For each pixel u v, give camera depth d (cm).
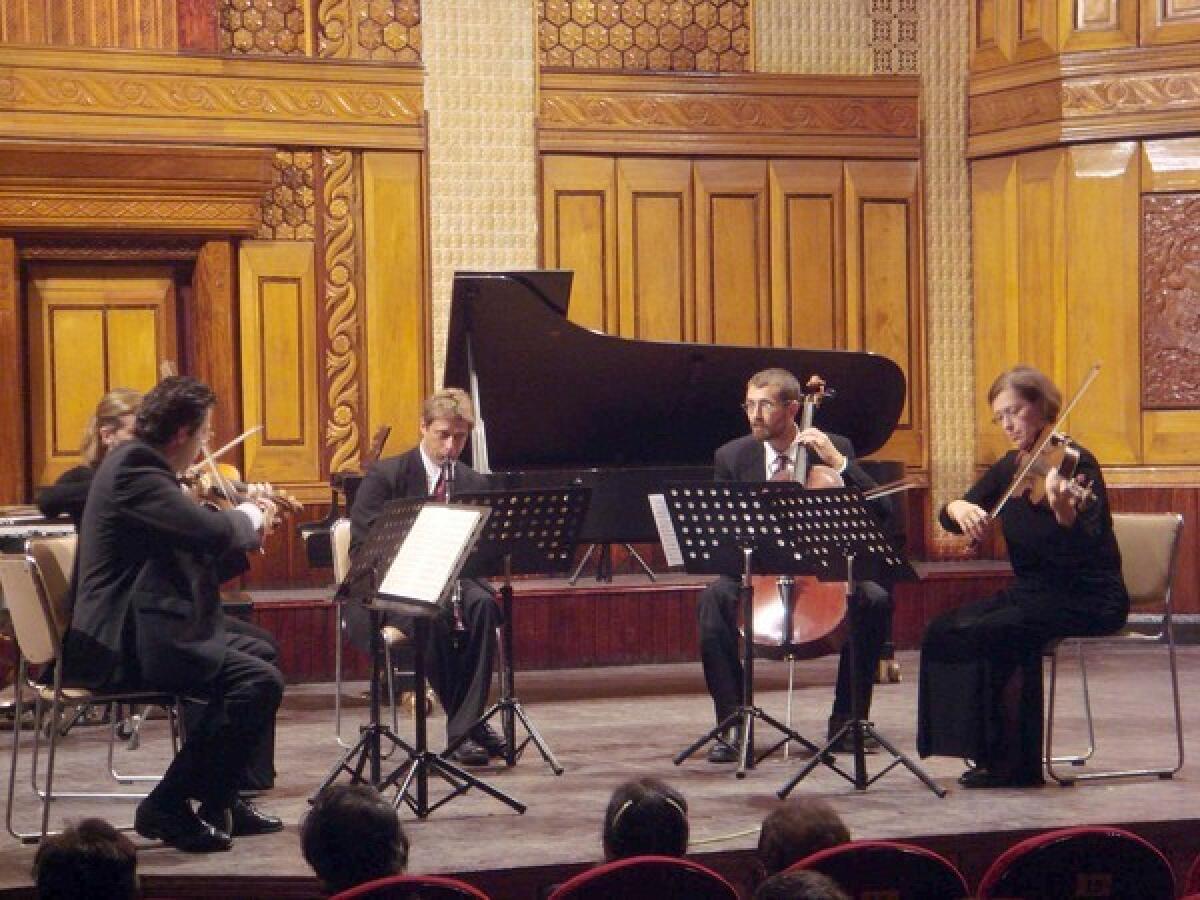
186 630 512
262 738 586
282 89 958
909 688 808
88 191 912
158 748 695
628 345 793
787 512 559
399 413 985
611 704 784
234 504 572
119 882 320
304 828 357
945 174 1051
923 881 348
